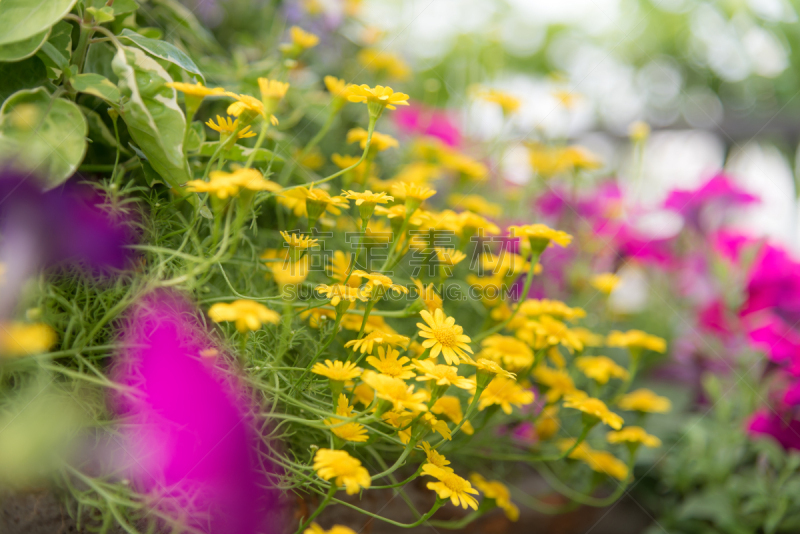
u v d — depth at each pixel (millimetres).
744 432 424
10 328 291
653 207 579
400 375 308
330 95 439
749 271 458
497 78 558
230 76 382
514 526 400
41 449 291
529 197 506
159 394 301
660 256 544
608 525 422
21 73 315
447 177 495
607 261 562
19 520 296
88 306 307
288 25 460
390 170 463
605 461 385
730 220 578
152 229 316
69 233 303
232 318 293
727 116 862
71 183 315
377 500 362
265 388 309
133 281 304
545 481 426
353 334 358
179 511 295
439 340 313
